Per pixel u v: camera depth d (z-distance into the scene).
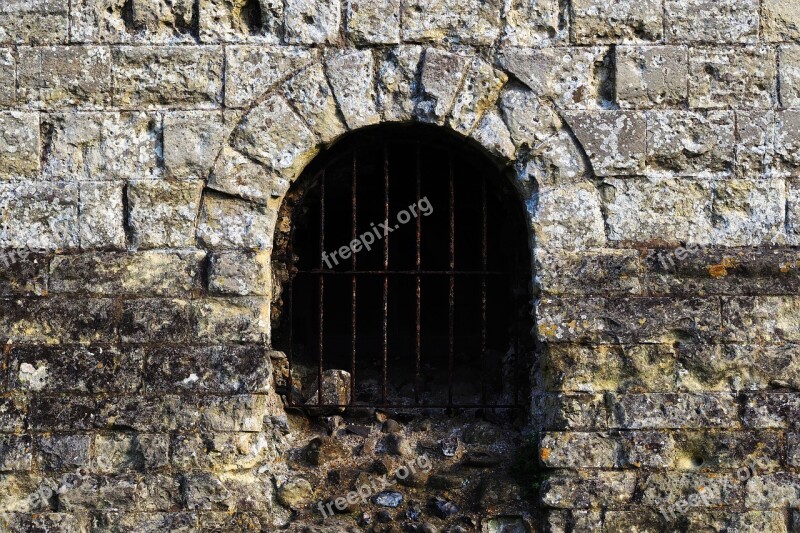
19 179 5.57
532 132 5.61
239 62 5.61
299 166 5.61
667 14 5.66
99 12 5.62
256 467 5.56
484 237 5.88
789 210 5.60
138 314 5.50
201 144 5.57
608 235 5.57
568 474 5.45
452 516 5.53
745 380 5.51
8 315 5.50
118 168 5.58
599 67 5.66
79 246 5.55
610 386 5.52
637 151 5.59
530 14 5.66
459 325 7.18
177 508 5.41
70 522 5.39
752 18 5.67
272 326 5.97
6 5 5.61
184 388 5.47
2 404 5.45
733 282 5.55
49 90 5.60
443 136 5.82
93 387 5.46
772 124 5.64
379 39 5.62
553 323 5.52
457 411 6.03
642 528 5.40
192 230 5.56
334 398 5.97
